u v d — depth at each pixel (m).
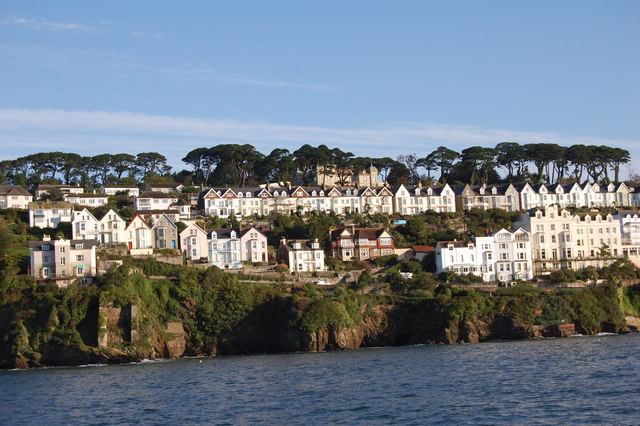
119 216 198.50
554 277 179.00
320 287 170.62
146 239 196.88
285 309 157.88
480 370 116.81
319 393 103.88
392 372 118.94
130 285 153.62
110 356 144.75
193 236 193.62
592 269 186.00
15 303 151.62
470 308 159.12
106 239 195.00
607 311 166.12
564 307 163.38
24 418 96.38
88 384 119.75
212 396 105.19
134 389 113.38
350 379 114.25
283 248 194.75
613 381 102.88
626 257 199.12
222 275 162.50
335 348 154.25
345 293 162.00
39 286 154.25
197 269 166.50
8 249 177.62
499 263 189.12
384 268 188.50
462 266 186.88
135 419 92.44
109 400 105.19
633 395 93.56
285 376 120.38
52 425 91.56
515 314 159.88
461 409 89.88
